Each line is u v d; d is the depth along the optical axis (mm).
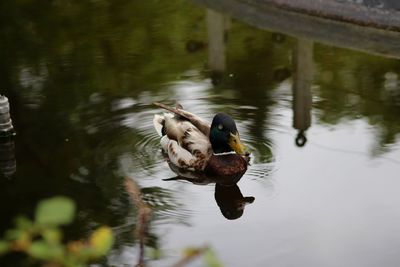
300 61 10641
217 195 7426
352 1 12195
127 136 8539
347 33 12117
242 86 9992
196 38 11688
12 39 11688
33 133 8695
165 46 11422
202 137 8055
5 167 7980
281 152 8242
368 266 6180
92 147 8289
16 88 9961
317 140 8508
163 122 8359
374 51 11422
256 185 7629
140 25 12180
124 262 6188
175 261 6184
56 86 10000
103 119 8961
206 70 10531
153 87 9945
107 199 7266
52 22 12281
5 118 8539
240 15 12773
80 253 2338
